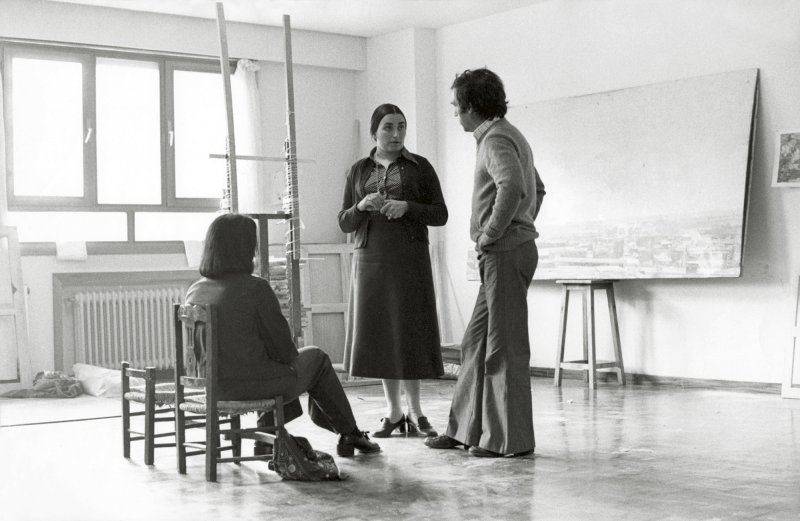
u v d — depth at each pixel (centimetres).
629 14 755
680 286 722
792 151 663
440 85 906
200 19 849
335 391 414
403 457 424
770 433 489
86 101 807
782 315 668
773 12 671
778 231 672
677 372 724
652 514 315
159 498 354
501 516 316
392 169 475
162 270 827
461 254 890
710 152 691
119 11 809
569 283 751
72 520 326
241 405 376
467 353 437
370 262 470
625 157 744
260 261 445
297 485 371
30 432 539
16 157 783
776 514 314
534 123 810
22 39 774
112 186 826
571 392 689
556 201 788
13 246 755
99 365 794
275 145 909
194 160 862
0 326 740
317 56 918
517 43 838
